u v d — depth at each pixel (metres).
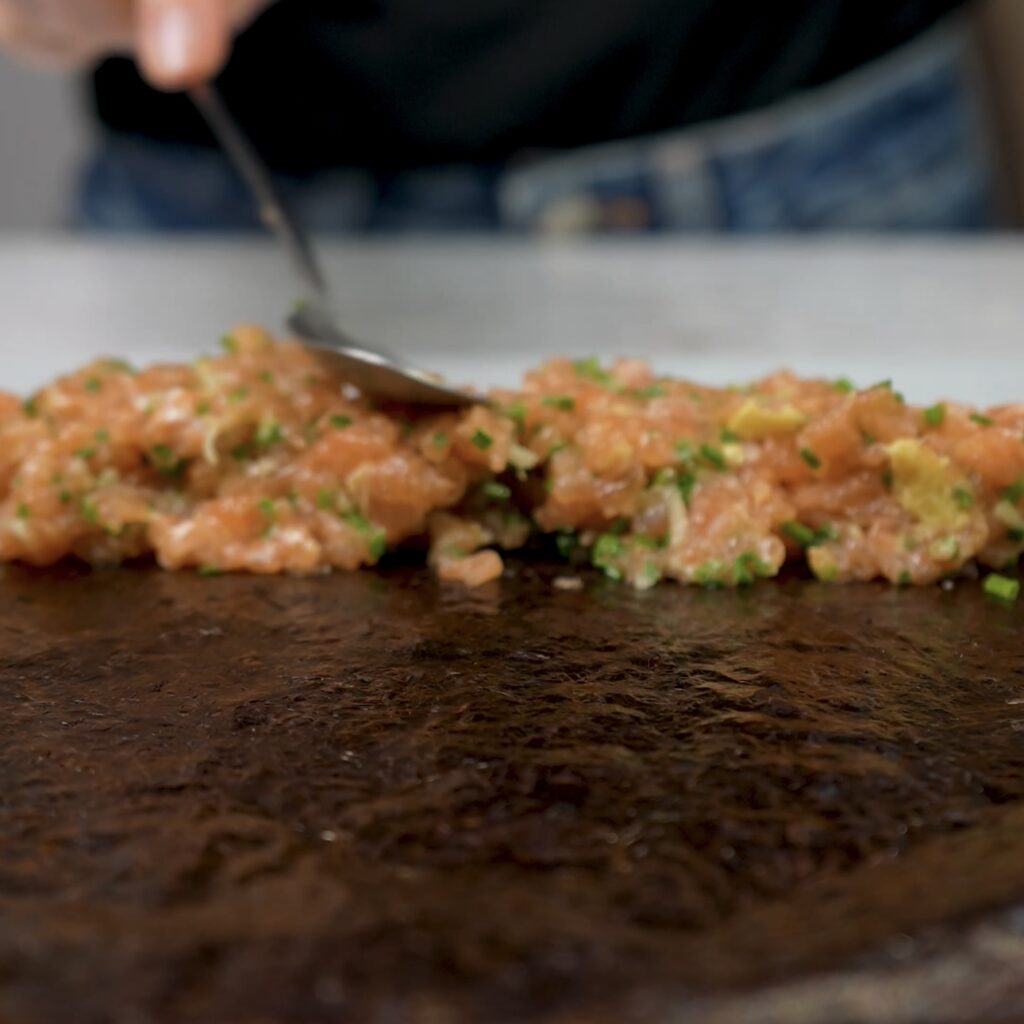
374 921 0.32
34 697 0.42
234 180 0.92
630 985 0.29
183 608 0.45
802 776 0.39
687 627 0.44
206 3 0.52
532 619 0.45
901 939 0.30
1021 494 0.46
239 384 0.47
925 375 0.54
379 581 0.46
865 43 0.86
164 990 0.29
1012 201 1.01
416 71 0.86
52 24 0.58
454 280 0.69
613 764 0.40
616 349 0.57
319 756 0.40
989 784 0.39
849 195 0.90
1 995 0.29
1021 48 0.98
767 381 0.48
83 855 0.36
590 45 0.85
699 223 0.91
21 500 0.47
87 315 0.62
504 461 0.46
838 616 0.45
